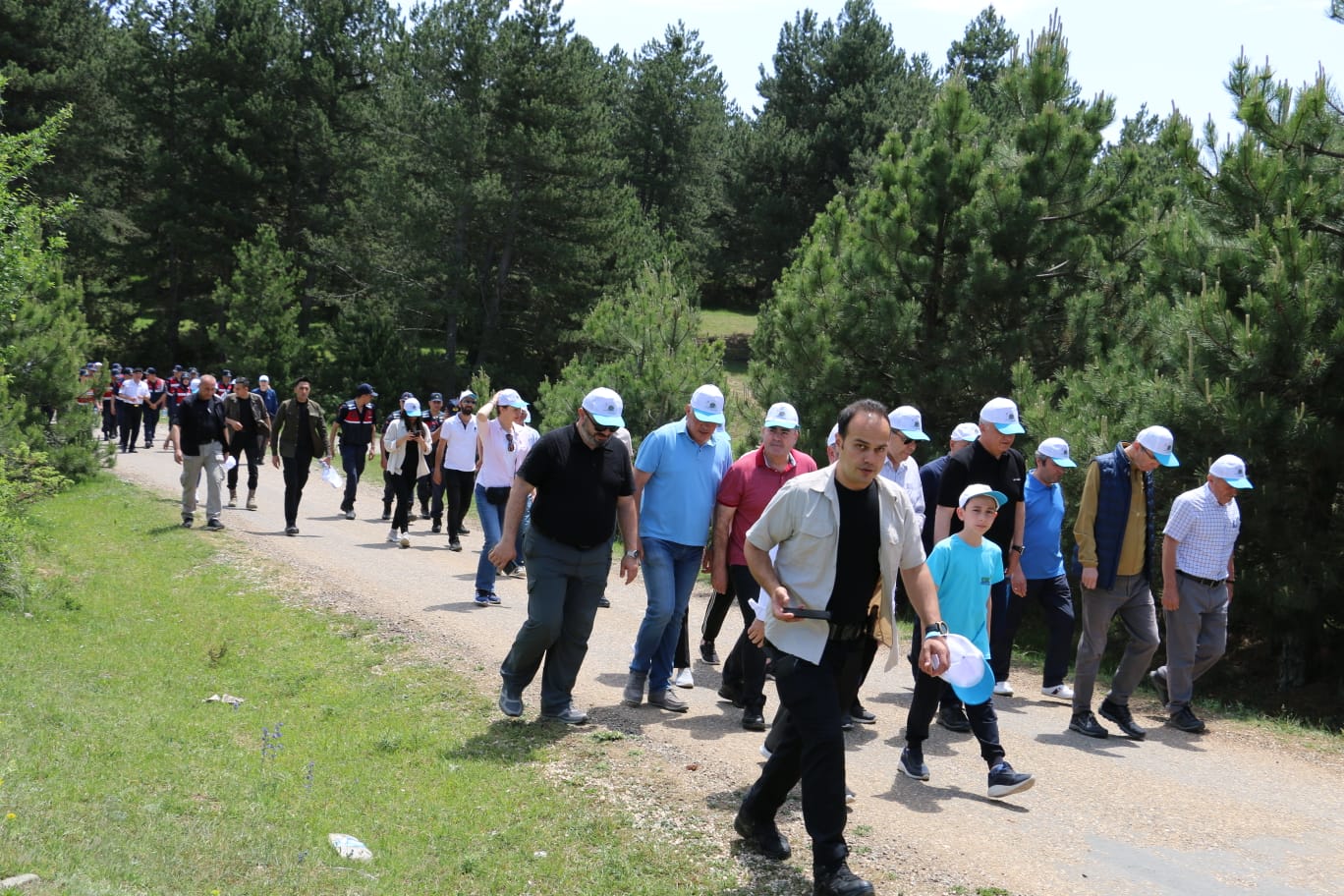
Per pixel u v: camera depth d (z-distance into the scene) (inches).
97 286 1823.3
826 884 175.0
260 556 509.0
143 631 382.9
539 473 266.2
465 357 1573.6
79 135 1749.5
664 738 268.2
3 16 1742.1
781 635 181.8
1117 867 201.0
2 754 233.1
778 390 571.8
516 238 1483.8
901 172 553.6
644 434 663.8
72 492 698.8
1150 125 1310.3
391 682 322.7
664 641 295.4
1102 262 529.7
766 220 1908.2
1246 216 424.2
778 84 2094.0
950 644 204.7
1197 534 305.1
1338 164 422.0
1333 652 442.0
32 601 402.9
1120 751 281.4
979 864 197.6
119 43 1876.2
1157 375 419.5
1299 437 388.8
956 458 288.0
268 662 349.1
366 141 1761.8
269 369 1434.5
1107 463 296.5
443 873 193.6
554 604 269.6
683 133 2203.5
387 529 636.1
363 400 657.0
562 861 198.1
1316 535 406.9
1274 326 390.3
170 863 184.1
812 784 177.5
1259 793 251.8
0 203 413.1
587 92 1503.4
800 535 178.9
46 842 182.1
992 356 522.9
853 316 541.6
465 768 246.4
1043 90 551.2
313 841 203.9
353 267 1604.3
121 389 1021.8
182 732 273.4
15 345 722.8
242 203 1764.3
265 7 1776.6
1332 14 418.9
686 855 199.5
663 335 706.2
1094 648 294.7
